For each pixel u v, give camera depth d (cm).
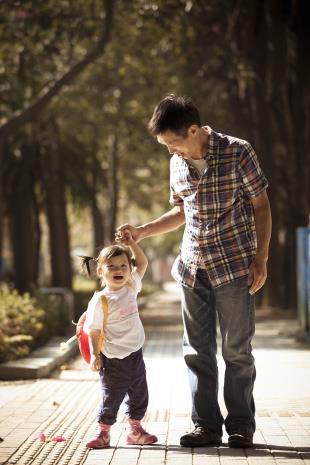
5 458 704
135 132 3303
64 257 3475
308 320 1889
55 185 3334
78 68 2150
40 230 3528
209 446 739
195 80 2927
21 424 853
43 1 2305
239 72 2772
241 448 726
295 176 2933
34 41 2356
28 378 1221
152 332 2091
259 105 2908
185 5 2548
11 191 3192
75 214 4000
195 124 705
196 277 742
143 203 5325
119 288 754
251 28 2848
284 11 2864
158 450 726
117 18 2639
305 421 846
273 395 1026
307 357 1434
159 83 2966
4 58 2400
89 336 732
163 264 10962
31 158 3219
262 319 2564
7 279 3597
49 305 1880
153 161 4406
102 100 3069
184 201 744
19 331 1452
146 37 2670
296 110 2883
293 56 2994
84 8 2344
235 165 714
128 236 774
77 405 970
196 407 746
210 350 751
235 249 727
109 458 699
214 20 2770
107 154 4181
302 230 1905
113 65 3000
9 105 2778
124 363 742
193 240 742
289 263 3000
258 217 728
